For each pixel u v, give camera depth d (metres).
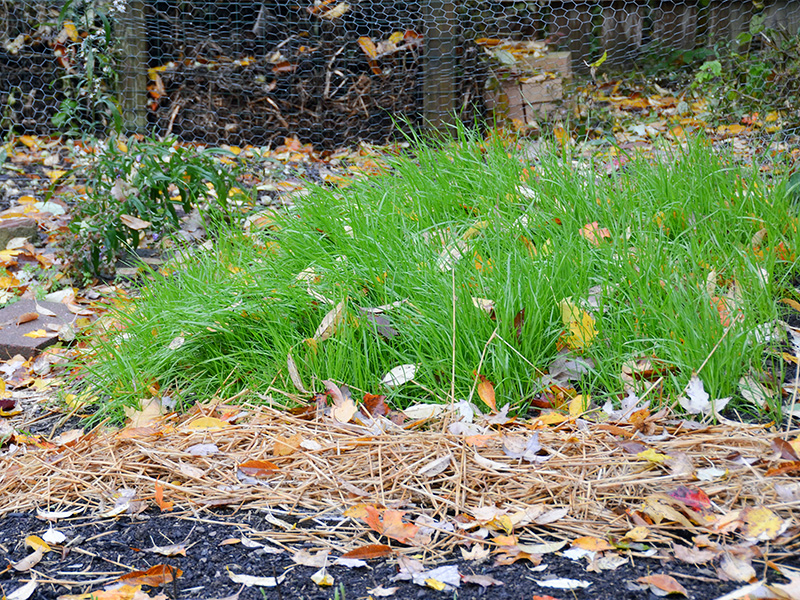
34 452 2.53
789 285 3.05
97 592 1.85
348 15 6.84
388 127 6.78
